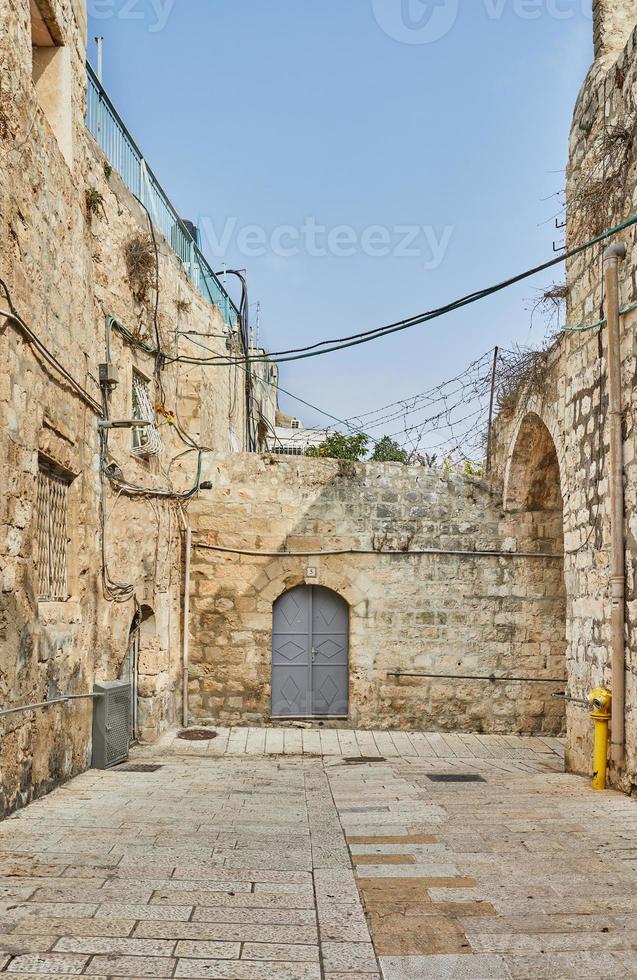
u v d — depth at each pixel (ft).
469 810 21.42
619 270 25.84
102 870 14.74
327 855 16.38
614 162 26.78
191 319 44.55
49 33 24.75
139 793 23.02
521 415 39.96
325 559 42.73
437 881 14.67
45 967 10.50
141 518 34.78
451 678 42.86
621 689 24.62
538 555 43.73
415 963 11.03
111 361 31.55
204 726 41.47
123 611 31.91
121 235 33.14
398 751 37.96
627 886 14.42
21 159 20.30
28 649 20.39
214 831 18.28
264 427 75.10
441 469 44.29
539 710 43.01
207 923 12.25
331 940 11.75
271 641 42.27
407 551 43.19
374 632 42.70
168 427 41.01
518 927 12.38
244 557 42.27
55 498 24.59
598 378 28.02
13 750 19.34
